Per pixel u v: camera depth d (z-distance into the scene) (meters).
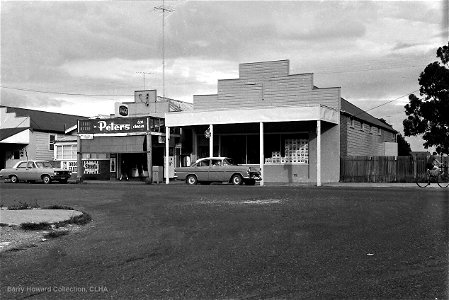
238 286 5.87
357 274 6.30
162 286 5.96
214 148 33.78
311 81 31.19
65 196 19.41
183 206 14.63
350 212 12.11
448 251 7.48
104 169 37.56
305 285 5.85
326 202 14.56
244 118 29.78
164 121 34.09
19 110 51.28
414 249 7.68
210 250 7.98
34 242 9.40
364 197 16.08
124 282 6.20
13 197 19.17
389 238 8.60
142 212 13.62
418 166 29.55
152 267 6.96
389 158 30.05
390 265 6.72
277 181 31.69
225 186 24.56
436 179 26.50
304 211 12.50
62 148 40.12
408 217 11.08
